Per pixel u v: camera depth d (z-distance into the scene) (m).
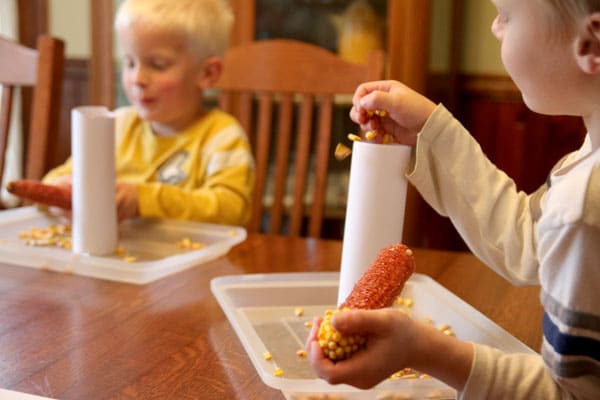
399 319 0.53
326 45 2.24
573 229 0.48
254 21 2.20
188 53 1.48
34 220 1.27
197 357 0.73
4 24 2.68
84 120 1.04
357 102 0.83
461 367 0.55
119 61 2.33
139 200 1.25
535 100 0.59
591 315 0.49
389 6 2.11
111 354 0.73
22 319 0.82
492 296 0.97
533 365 0.55
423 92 2.06
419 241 2.30
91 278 0.98
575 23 0.53
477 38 2.42
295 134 2.34
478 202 0.76
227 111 1.56
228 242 1.13
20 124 2.66
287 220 2.37
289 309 0.91
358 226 0.80
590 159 0.54
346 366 0.52
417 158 0.76
